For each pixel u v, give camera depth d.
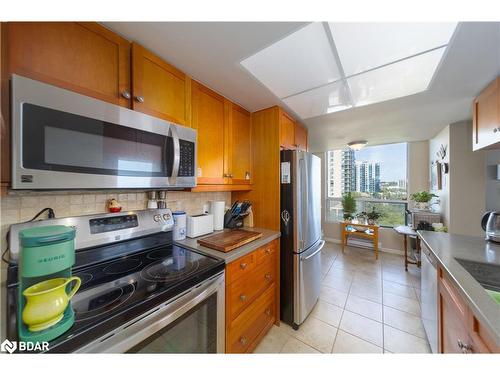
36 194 0.94
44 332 0.55
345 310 1.96
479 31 0.93
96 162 0.85
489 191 2.36
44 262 0.59
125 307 0.70
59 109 0.74
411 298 2.16
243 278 1.33
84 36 0.86
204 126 1.45
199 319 1.00
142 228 1.23
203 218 1.59
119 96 0.98
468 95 1.60
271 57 1.16
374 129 2.62
